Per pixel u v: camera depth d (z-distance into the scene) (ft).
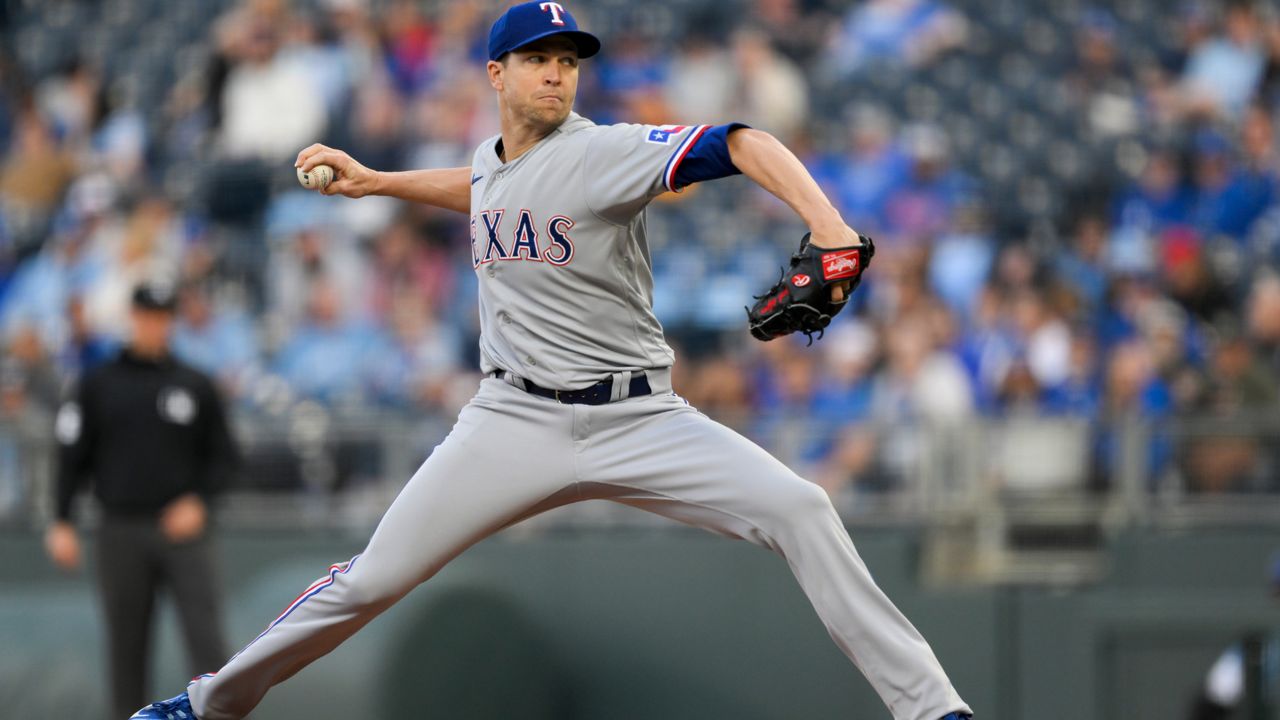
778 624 84.64
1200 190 122.52
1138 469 88.02
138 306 70.64
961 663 84.74
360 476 87.71
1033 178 128.47
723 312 109.60
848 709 83.56
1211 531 87.51
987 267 113.60
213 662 71.00
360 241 111.55
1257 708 71.20
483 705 81.30
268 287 108.78
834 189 123.95
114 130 132.36
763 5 144.97
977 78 140.46
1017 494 87.56
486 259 38.73
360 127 126.41
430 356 104.27
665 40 138.92
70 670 78.18
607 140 36.76
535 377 38.42
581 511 87.71
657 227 118.21
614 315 38.24
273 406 100.22
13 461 88.43
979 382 100.37
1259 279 111.14
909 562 85.92
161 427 70.69
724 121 130.62
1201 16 144.46
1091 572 87.04
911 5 146.00
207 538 71.87
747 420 87.76
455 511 38.68
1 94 137.28
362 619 39.50
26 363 100.73
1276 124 132.67
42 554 88.07
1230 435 88.28
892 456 87.45
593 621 85.10
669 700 84.69
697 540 85.51
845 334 103.14
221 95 128.98
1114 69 142.10
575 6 144.05
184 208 118.93
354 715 76.07
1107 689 85.30
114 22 147.64
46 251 118.11
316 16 132.16
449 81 129.90
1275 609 85.71
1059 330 101.50
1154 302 108.78
